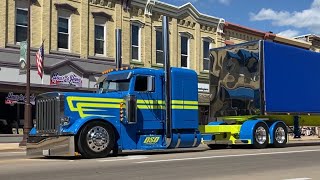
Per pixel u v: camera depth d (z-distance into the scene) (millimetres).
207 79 34938
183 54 33469
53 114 14625
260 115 19609
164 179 9836
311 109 21750
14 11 24766
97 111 14961
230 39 36750
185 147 17219
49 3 26047
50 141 14609
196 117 17469
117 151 15297
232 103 20625
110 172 10961
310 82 21875
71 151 14117
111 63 28859
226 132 19500
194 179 9852
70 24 27047
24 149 20703
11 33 24625
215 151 17641
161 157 14797
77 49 27297
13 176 10320
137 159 14102
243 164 12828
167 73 16547
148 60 30969
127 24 29750
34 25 25438
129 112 15305
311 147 20391
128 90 15664
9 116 25000
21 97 25219
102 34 28703
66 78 26562
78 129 14250
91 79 27750
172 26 32562
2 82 24031
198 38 34375
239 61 20422
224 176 10375
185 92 17188
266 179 9945
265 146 19500
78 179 9812
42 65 24328
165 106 16516
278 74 20172
